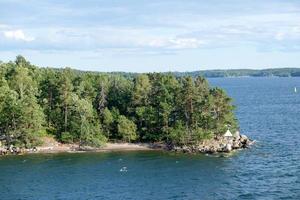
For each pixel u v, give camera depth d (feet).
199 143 561.43
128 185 408.67
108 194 381.81
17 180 428.56
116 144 589.32
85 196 376.89
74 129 579.89
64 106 592.60
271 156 521.24
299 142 609.01
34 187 405.18
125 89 648.38
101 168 473.67
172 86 632.79
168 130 573.74
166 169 466.29
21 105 553.64
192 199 365.20
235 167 470.39
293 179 419.13
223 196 371.76
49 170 466.29
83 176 440.86
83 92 636.07
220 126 575.38
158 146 579.07
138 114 593.42
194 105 576.61
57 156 531.91
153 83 625.82
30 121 554.46
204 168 468.34
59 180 427.74
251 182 412.57
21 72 636.07
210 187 398.62
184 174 445.37
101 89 625.41
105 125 601.62
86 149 567.59
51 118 604.08
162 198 368.68
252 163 487.20
